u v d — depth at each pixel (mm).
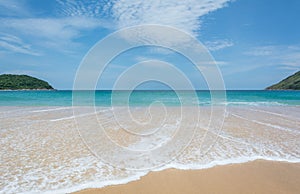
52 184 6227
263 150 9336
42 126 13953
